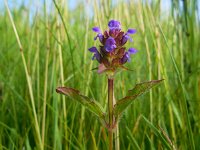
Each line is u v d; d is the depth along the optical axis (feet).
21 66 0.79
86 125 0.62
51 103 0.67
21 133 0.66
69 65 0.75
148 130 0.59
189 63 0.68
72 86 0.68
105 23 0.64
